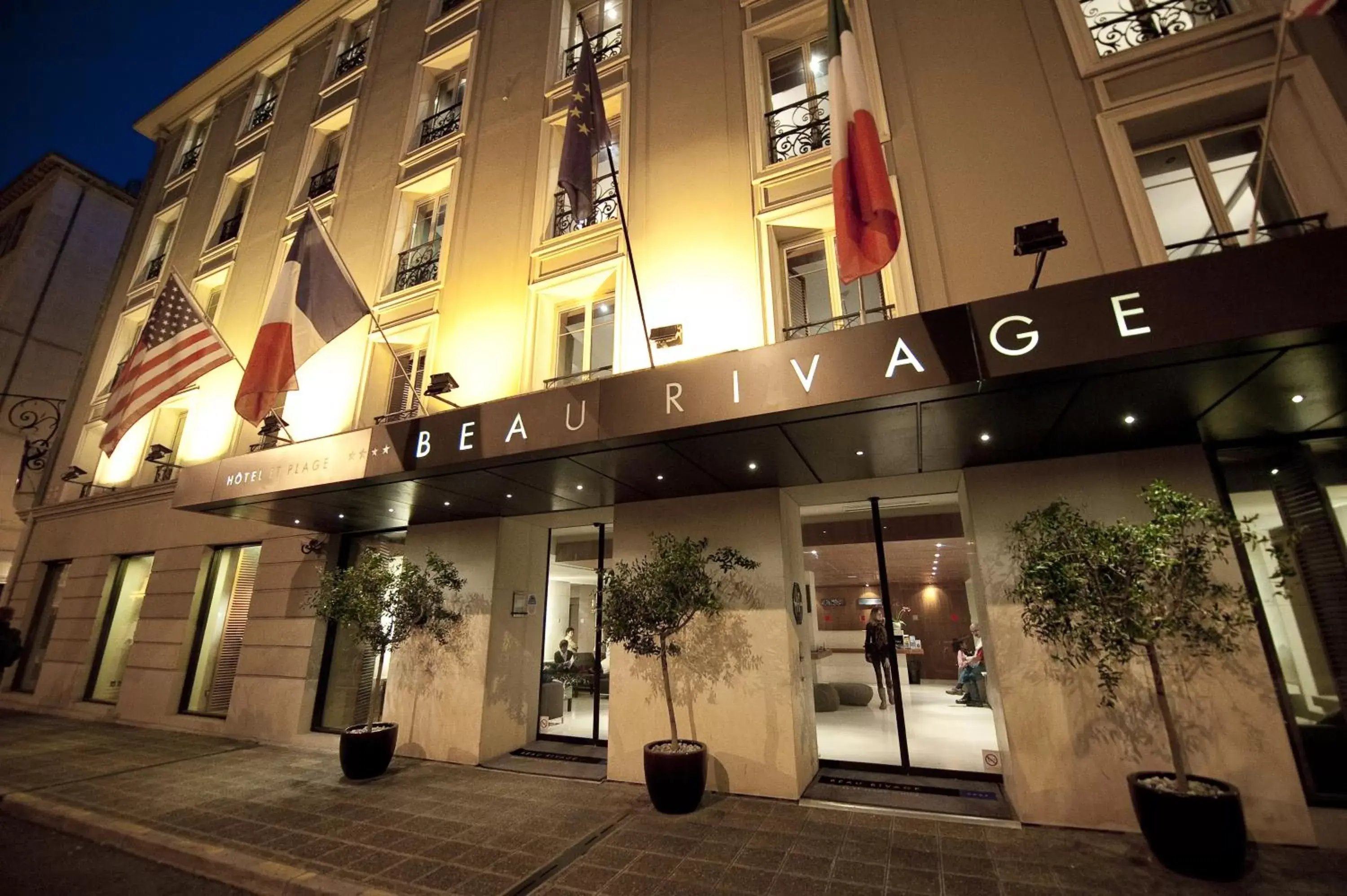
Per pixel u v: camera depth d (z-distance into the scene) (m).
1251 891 3.47
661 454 4.93
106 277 16.45
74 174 16.16
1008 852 4.09
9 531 14.75
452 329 7.86
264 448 8.80
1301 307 3.06
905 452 4.95
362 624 6.36
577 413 4.72
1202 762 4.24
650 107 7.50
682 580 5.13
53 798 5.54
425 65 10.03
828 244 6.36
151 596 9.48
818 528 6.86
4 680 10.74
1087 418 4.23
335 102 10.98
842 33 4.92
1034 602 4.29
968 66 5.99
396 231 9.13
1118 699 4.52
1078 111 5.43
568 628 8.07
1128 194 5.00
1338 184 4.48
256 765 6.65
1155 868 3.78
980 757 5.92
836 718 6.65
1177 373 3.51
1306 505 4.52
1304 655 4.35
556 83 8.48
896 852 4.16
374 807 5.27
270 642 8.18
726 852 4.23
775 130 6.97
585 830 4.67
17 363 14.59
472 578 7.25
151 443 10.51
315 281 6.55
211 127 13.21
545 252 7.54
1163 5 5.48
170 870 4.31
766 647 5.59
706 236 6.57
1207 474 4.64
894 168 5.87
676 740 5.22
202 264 11.41
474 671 6.89
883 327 3.91
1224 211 5.04
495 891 3.75
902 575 7.05
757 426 4.32
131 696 9.05
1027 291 3.63
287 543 8.49
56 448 11.95
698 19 7.63
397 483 5.79
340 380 8.52
